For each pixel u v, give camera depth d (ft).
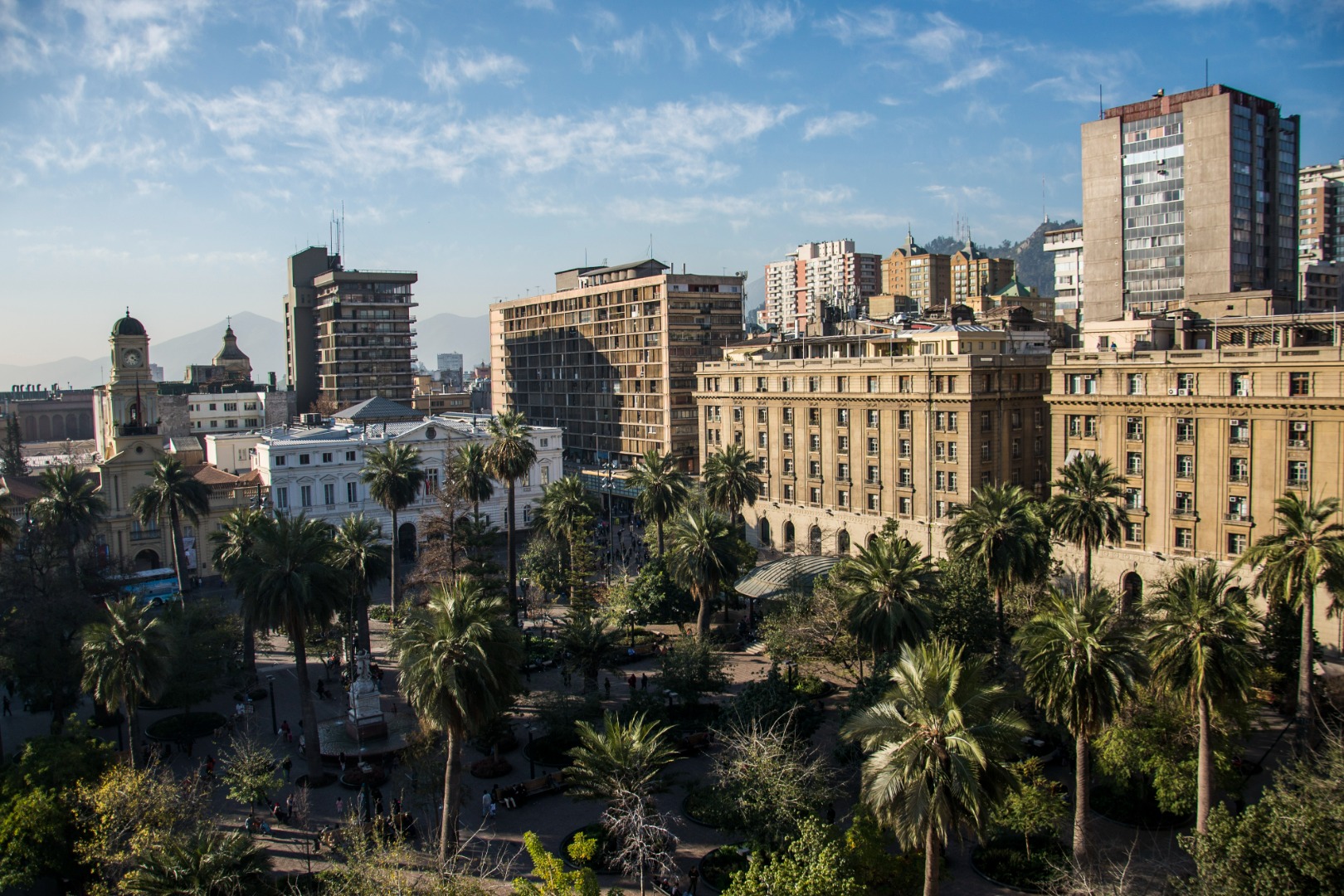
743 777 162.81
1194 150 483.10
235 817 192.75
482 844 180.14
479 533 329.31
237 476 431.02
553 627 320.70
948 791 118.83
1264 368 277.03
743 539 345.72
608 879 167.12
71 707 257.55
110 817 159.02
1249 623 183.73
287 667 297.12
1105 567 318.04
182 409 565.53
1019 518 236.63
